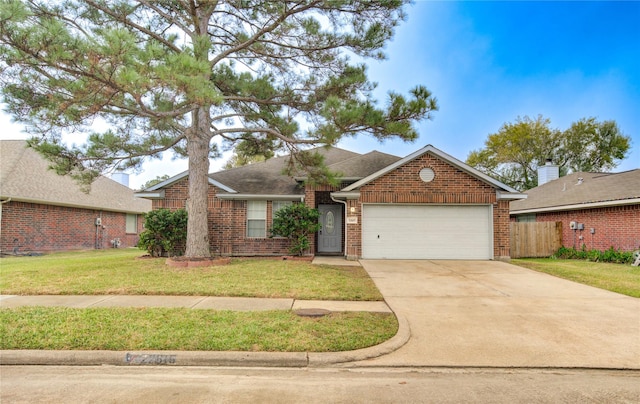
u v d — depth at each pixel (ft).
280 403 11.24
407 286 27.17
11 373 13.65
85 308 20.21
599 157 112.37
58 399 11.43
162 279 27.91
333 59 36.52
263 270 32.27
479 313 20.61
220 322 17.89
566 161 115.34
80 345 15.21
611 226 48.42
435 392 12.07
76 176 37.32
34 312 19.11
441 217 42.73
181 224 42.47
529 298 23.95
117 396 11.68
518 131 114.83
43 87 28.07
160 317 18.49
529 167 117.91
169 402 11.25
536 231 51.29
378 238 42.60
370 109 29.55
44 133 32.58
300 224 42.27
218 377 13.34
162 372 13.82
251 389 12.27
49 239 58.90
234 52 37.78
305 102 37.37
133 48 22.99
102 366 14.34
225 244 46.34
